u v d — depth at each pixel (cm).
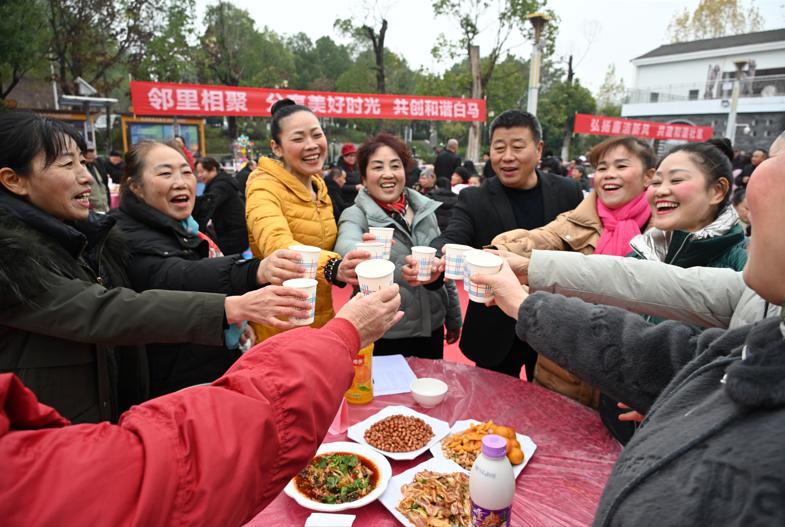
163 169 204
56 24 1761
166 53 2222
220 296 149
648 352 97
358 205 262
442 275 228
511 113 257
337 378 82
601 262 152
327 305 240
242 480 65
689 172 182
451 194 662
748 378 56
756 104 2522
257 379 75
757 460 53
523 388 191
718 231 176
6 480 54
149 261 189
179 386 195
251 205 224
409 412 168
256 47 3334
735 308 139
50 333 137
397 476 133
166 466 60
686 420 67
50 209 148
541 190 274
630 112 3169
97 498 56
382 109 733
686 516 57
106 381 156
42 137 141
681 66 3378
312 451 77
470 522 114
